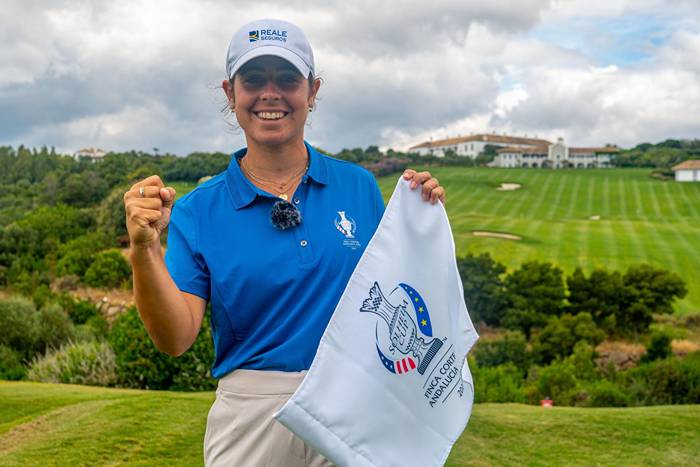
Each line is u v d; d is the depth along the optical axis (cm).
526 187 7938
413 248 210
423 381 202
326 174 213
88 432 659
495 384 1323
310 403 182
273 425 196
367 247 203
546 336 2273
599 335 2269
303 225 204
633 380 1391
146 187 179
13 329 1734
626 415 757
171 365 1146
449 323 213
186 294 200
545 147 12569
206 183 215
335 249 205
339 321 191
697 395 1306
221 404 206
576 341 2222
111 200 4684
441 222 218
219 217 204
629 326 2692
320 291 201
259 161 212
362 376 190
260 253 200
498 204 6888
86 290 3191
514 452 634
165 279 185
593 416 752
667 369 1344
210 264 201
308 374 184
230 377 205
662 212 6269
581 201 6981
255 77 204
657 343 2189
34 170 8869
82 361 1227
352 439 186
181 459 589
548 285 2730
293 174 214
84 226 4816
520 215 6131
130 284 3219
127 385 1179
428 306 208
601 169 9750
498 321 2777
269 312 200
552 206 6719
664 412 776
